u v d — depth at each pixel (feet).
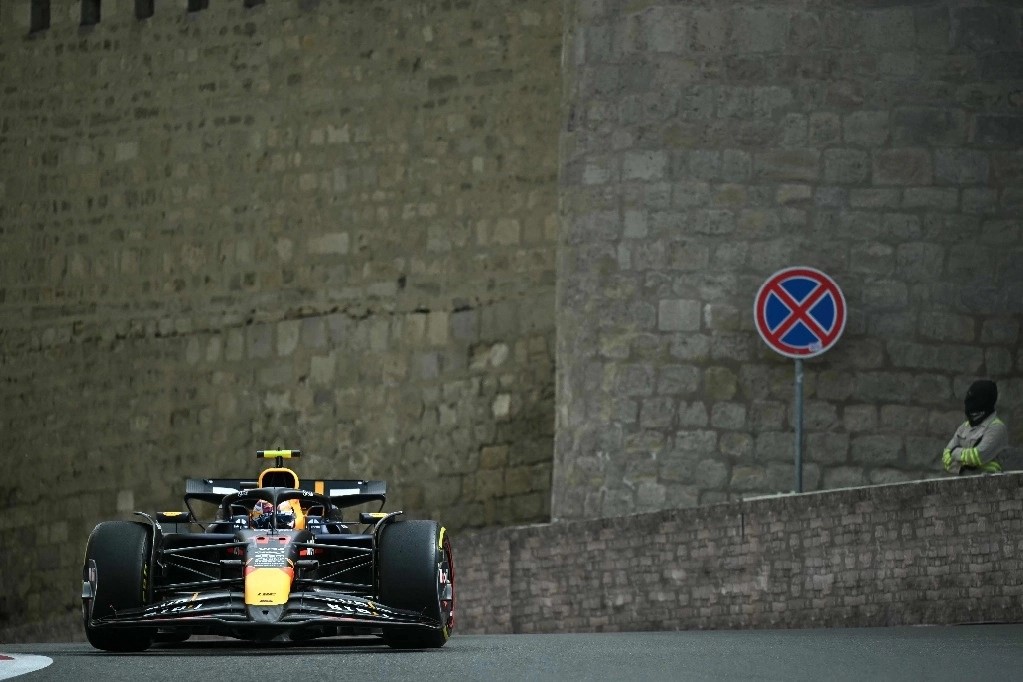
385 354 269.23
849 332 212.43
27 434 309.63
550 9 260.42
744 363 212.84
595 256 219.61
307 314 277.44
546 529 187.21
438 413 263.70
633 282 216.95
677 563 177.58
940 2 214.48
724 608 174.29
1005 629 149.07
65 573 302.66
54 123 309.63
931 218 213.05
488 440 259.39
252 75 286.46
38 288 309.63
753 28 215.92
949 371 211.82
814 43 215.10
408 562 124.06
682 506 212.43
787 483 210.79
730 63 216.33
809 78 215.10
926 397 211.61
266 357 281.13
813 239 213.87
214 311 287.69
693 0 217.36
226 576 135.23
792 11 215.51
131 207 298.76
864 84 214.48
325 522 142.72
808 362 212.02
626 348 216.54
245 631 121.70
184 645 143.13
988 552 160.76
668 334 215.10
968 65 214.28
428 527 126.31
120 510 296.30
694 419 213.25
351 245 273.75
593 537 183.52
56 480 304.91
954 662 104.78
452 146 265.95
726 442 212.43
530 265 258.37
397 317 268.41
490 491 258.78
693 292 214.69
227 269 286.66
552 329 255.91
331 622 118.21
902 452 211.00
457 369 262.67
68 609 301.63
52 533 305.12
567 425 221.05
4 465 312.09
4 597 310.65
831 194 214.07
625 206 218.18
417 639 128.06
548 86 259.19
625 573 180.96
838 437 211.41
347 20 276.82
